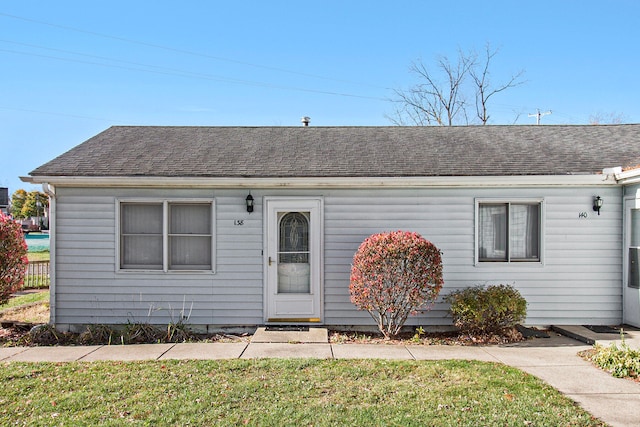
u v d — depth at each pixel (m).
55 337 7.72
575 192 8.25
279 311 8.34
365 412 4.29
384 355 6.38
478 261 8.27
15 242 8.48
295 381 5.16
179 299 8.30
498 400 4.61
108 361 6.04
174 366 5.75
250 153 9.12
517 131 10.79
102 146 9.43
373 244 7.41
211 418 4.16
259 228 8.31
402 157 8.84
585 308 8.27
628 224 8.09
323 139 10.18
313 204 8.30
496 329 7.57
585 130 10.87
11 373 5.45
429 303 7.98
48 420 4.12
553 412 4.31
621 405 4.52
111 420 4.10
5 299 8.45
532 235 8.38
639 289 7.86
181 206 8.42
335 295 8.30
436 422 4.09
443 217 8.27
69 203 8.22
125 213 8.37
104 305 8.27
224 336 8.05
